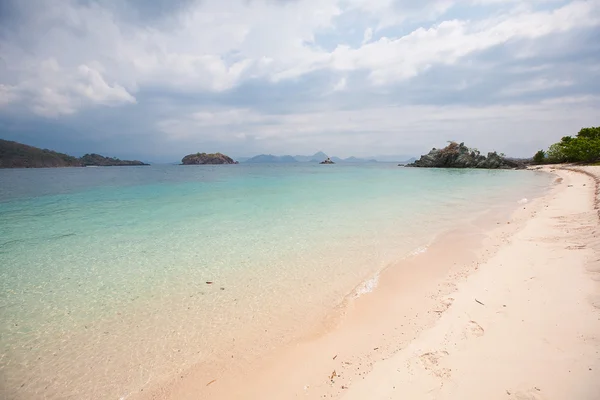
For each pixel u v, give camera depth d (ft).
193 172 302.04
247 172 290.76
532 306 21.71
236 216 63.87
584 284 23.62
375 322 23.49
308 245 43.37
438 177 177.06
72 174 267.59
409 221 55.98
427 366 17.07
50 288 31.17
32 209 74.79
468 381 15.35
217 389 17.84
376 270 33.91
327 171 299.17
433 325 21.54
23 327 24.41
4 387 18.34
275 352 20.83
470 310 22.70
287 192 107.45
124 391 17.99
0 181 175.63
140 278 33.32
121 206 78.43
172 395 17.58
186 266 36.50
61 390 18.13
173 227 55.01
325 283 31.19
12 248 43.68
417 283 29.78
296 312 25.90
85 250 42.73
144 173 282.56
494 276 28.58
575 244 33.91
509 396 13.92
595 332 17.42
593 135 264.31
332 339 21.81
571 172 173.68
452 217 58.54
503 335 18.78
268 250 41.63
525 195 87.04
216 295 29.19
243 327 23.97
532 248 35.24
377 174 223.10
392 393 15.46
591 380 13.92
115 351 21.44
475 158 301.84
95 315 26.05
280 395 16.94
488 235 44.70
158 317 25.61
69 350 21.62
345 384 17.02
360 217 60.80
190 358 20.62
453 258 36.04
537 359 16.05
